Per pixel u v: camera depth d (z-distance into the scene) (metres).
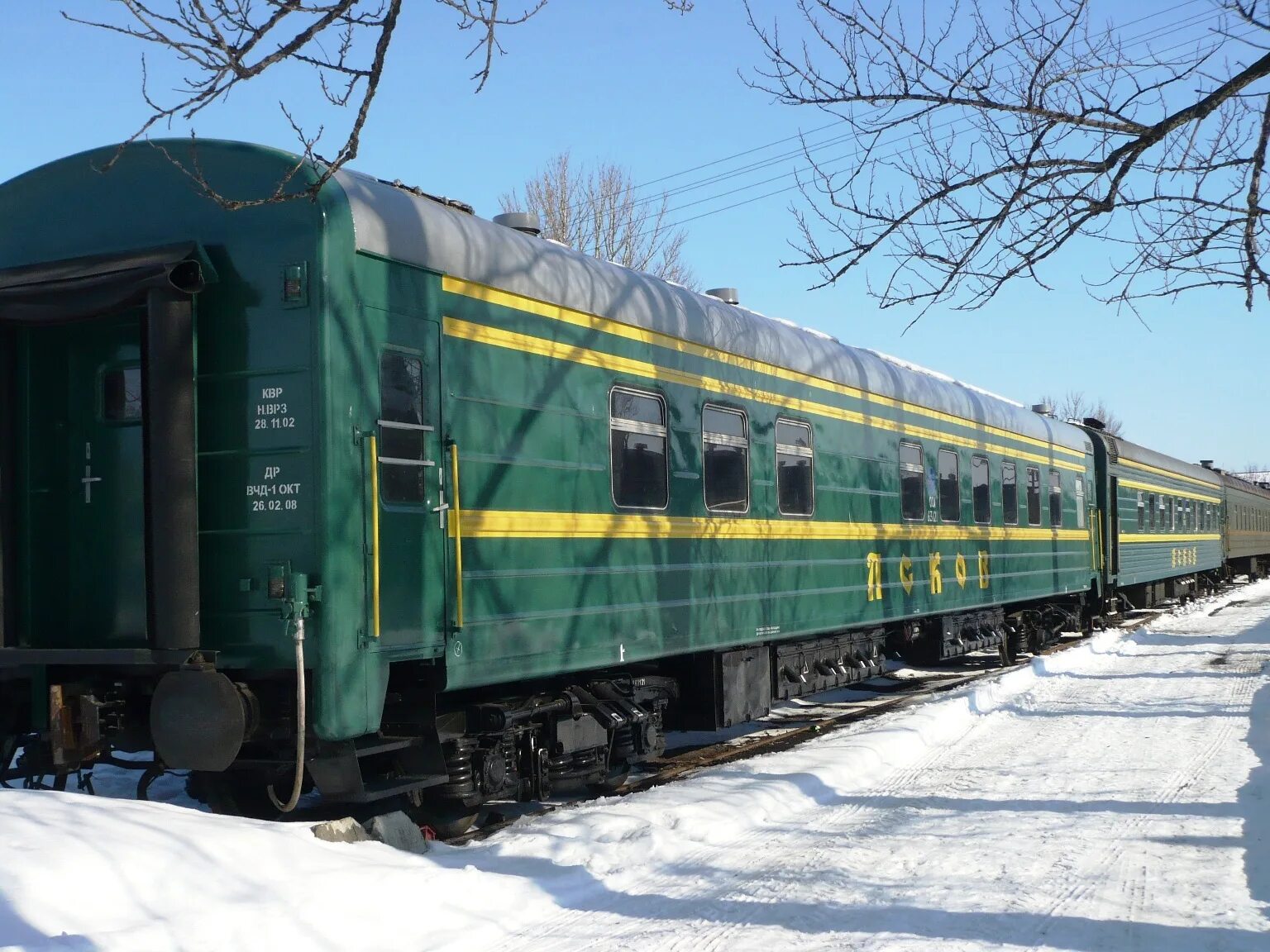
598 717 8.55
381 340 6.47
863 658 13.38
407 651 6.50
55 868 4.55
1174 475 29.86
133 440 6.75
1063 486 20.03
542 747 8.10
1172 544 28.92
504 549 7.32
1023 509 17.80
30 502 6.85
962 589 15.15
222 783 6.75
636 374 8.77
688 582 9.29
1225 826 7.25
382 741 6.67
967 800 8.16
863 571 12.39
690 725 10.09
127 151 6.68
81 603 6.87
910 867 6.39
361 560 6.22
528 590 7.51
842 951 5.04
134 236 6.63
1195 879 6.12
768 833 7.21
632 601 8.56
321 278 6.14
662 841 6.65
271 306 6.24
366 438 6.30
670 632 9.01
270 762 6.30
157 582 6.10
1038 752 10.00
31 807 5.15
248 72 4.86
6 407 6.75
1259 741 10.19
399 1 4.89
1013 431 17.58
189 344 6.24
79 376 6.92
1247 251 6.29
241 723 6.03
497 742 7.59
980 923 5.42
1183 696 13.18
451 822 7.28
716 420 9.87
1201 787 8.40
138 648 6.61
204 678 6.07
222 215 6.41
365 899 5.12
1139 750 9.89
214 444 6.35
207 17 4.67
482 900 5.50
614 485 8.46
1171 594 31.44
